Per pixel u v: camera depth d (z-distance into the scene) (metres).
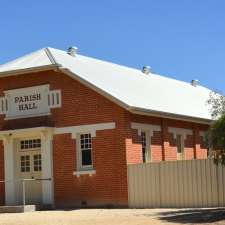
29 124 30.70
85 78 29.33
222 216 20.80
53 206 29.61
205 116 35.56
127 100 28.75
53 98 30.27
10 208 28.11
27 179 29.34
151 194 27.83
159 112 29.92
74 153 29.48
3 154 31.41
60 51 34.00
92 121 29.12
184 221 19.86
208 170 26.70
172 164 27.56
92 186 28.91
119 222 20.25
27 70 30.33
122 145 28.25
